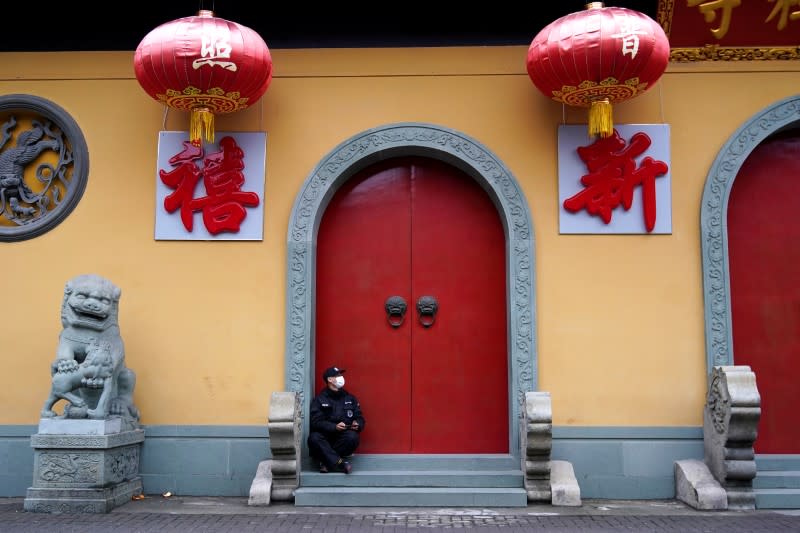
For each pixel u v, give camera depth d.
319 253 7.85
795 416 7.50
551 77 6.81
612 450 7.23
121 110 7.80
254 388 7.41
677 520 6.21
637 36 6.47
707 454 7.09
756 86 7.66
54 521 6.12
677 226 7.50
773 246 7.69
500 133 7.67
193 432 7.34
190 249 7.58
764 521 6.18
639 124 7.57
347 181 7.93
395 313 7.69
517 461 7.25
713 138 7.61
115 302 6.95
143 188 7.68
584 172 7.55
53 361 6.95
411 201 7.91
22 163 7.82
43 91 7.83
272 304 7.50
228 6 7.78
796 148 7.81
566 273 7.46
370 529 5.88
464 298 7.77
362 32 7.83
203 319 7.50
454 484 6.95
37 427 7.40
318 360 7.71
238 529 5.87
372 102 7.75
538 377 7.34
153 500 7.03
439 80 7.77
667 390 7.31
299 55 7.81
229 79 6.70
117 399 6.99
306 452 7.27
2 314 7.56
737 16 7.38
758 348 7.57
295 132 7.72
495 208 7.83
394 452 7.57
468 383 7.66
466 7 7.76
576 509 6.64
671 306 7.41
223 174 7.62
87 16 7.84
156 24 7.85
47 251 7.62
